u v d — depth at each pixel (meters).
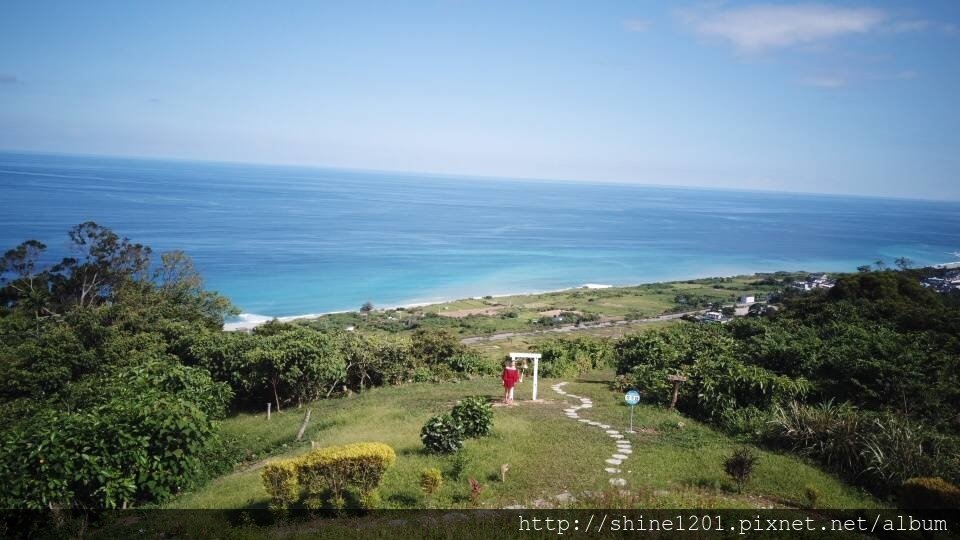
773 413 19.19
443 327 87.94
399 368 33.25
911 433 15.97
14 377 27.66
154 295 50.75
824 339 29.22
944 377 21.75
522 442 17.23
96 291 56.88
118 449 13.15
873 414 17.94
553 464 15.33
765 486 14.27
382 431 19.66
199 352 29.64
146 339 33.50
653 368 27.91
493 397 25.64
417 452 16.56
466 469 14.69
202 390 21.34
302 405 28.48
